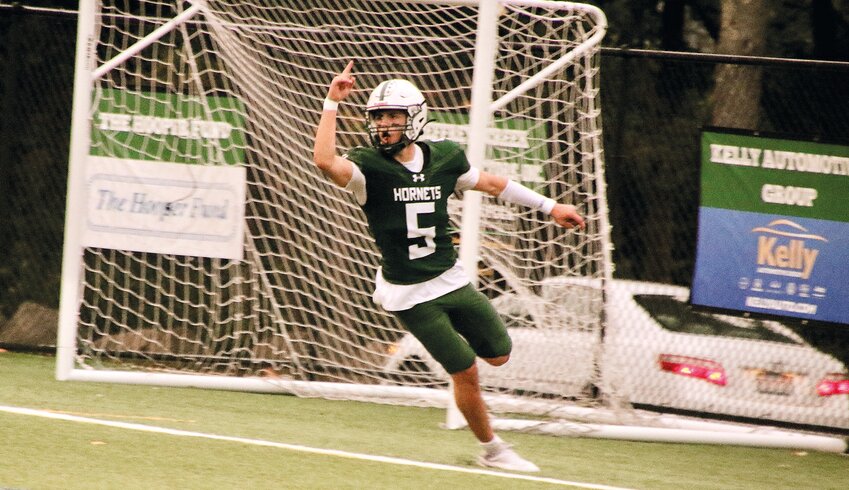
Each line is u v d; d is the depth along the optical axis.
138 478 20.41
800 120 44.78
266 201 32.16
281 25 33.47
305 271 32.91
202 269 32.62
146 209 31.41
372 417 29.06
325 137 21.08
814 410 30.30
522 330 29.88
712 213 28.84
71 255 30.91
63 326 30.81
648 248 38.75
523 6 28.72
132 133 31.27
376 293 22.78
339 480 21.30
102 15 31.56
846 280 28.22
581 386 29.70
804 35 60.56
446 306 22.38
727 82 44.81
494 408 29.42
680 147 43.56
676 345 31.61
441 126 31.50
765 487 24.20
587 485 22.56
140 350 34.47
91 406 27.41
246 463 22.22
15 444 22.42
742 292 28.78
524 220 29.75
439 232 22.25
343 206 32.44
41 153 40.38
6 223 37.97
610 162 33.19
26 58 40.62
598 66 29.88
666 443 28.47
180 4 32.44
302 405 30.02
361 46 33.22
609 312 29.38
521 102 29.84
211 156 31.50
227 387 31.23
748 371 30.94
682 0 59.72
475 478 22.27
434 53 33.09
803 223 28.36
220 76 32.94
